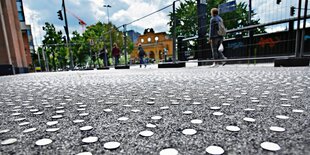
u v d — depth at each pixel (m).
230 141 0.58
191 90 1.71
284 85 1.72
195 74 3.66
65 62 33.44
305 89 1.49
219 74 3.38
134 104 1.21
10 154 0.54
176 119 0.85
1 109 1.21
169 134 0.66
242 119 0.81
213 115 0.89
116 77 3.81
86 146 0.58
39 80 4.07
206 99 1.28
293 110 0.92
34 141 0.64
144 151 0.53
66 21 14.72
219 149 0.53
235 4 7.61
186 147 0.55
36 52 33.97
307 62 4.38
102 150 0.55
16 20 14.38
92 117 0.94
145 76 3.70
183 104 1.15
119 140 0.62
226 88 1.73
